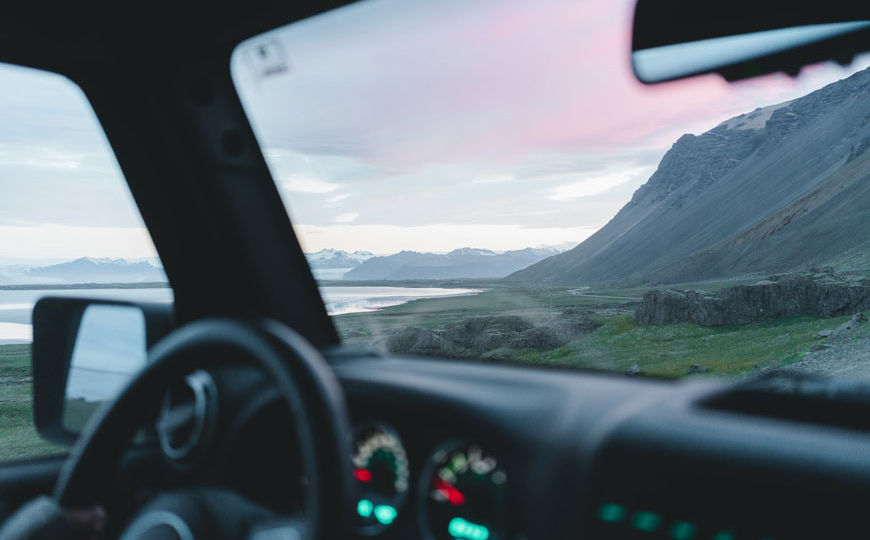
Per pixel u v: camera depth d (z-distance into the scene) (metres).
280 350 1.16
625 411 1.62
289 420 1.73
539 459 1.60
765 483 1.33
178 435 1.90
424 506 1.72
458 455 1.70
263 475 1.73
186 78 3.04
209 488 1.74
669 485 1.44
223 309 3.18
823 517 1.27
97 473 1.33
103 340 2.58
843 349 3.51
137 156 3.04
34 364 2.60
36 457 2.57
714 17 1.39
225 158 3.14
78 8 2.69
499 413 1.68
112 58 2.92
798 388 1.51
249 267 3.19
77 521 1.32
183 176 3.08
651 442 1.50
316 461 1.07
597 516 1.51
